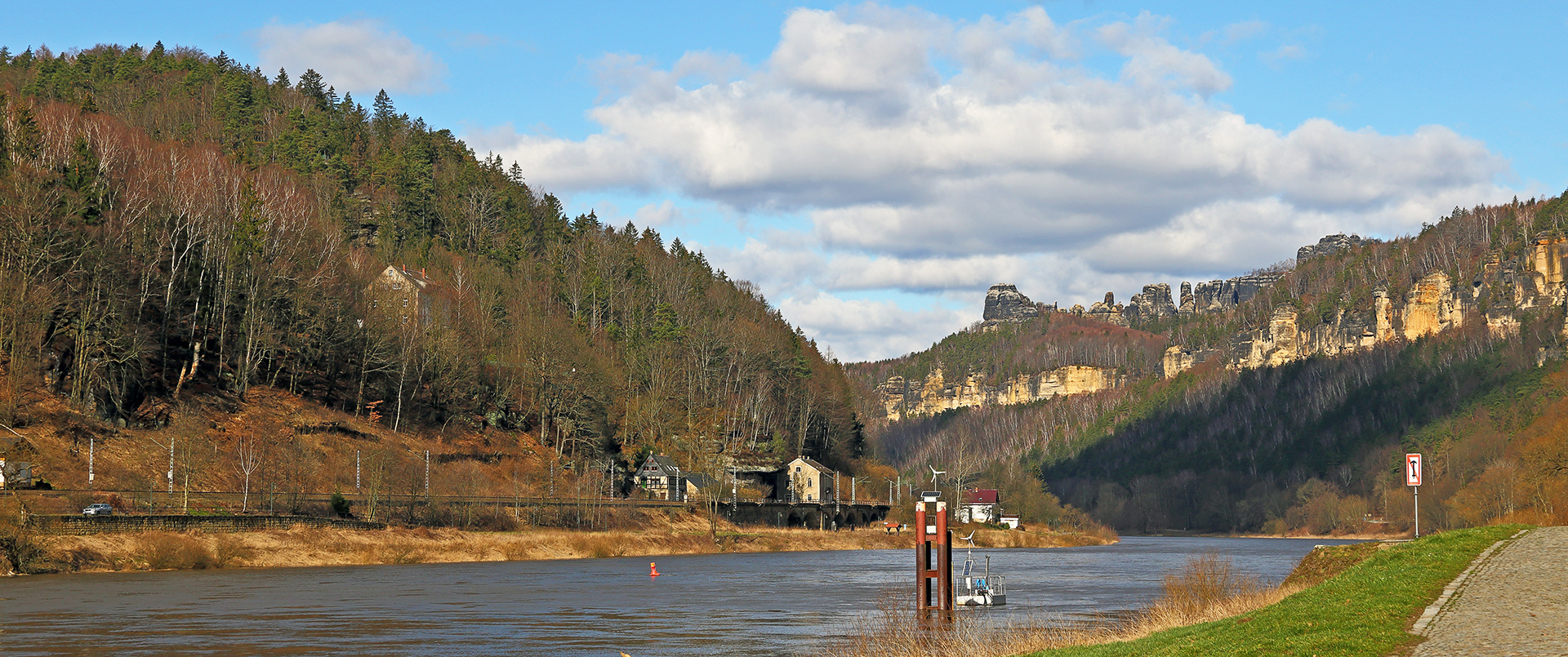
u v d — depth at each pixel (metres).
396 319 172.50
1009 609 66.56
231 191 179.00
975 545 189.88
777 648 49.09
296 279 159.88
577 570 104.00
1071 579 96.19
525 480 161.25
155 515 97.12
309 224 189.38
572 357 194.25
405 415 165.75
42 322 121.56
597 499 153.62
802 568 110.44
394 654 46.94
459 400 176.25
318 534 109.31
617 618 60.97
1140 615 57.78
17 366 113.94
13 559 83.94
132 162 178.50
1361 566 39.78
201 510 107.06
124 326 132.62
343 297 176.00
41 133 163.12
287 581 83.44
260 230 159.62
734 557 133.50
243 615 60.12
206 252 150.25
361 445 144.38
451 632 54.34
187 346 147.12
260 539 103.44
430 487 136.00
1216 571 51.84
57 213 134.75
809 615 62.72
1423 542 41.62
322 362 166.25
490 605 67.81
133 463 116.25
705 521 165.75
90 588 74.69
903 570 106.44
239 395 143.38
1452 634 25.36
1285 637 27.58
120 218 145.75
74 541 89.44
